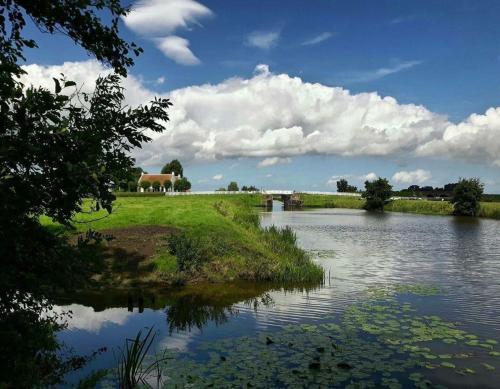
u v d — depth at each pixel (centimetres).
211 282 2019
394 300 1698
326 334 1245
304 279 2072
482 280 2128
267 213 8650
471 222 6331
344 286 1980
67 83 503
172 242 2198
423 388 889
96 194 546
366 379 932
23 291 613
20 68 492
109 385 894
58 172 500
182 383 905
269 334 1247
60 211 569
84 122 579
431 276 2234
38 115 487
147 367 991
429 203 9175
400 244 3625
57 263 612
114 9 582
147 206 3550
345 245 3544
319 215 7950
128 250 2211
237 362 1023
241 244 2539
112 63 659
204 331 1284
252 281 2064
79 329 1288
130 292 1781
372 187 10038
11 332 703
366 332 1270
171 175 12638
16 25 610
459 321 1406
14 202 496
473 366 1015
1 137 477
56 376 917
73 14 605
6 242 526
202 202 4259
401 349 1122
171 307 1580
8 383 721
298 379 929
